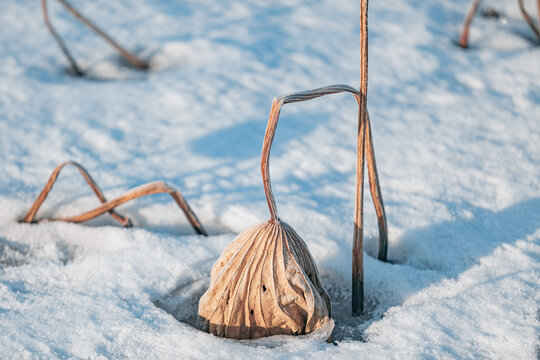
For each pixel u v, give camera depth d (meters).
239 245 1.16
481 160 1.55
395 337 1.16
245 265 1.15
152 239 1.35
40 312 1.21
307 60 2.05
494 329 1.17
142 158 1.60
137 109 1.81
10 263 1.34
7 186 1.49
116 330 1.18
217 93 1.87
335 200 1.46
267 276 1.14
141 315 1.21
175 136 1.67
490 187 1.47
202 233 1.38
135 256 1.32
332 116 1.74
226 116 1.75
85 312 1.21
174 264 1.30
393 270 1.29
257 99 1.83
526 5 2.46
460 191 1.47
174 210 1.44
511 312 1.19
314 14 2.43
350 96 1.86
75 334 1.18
